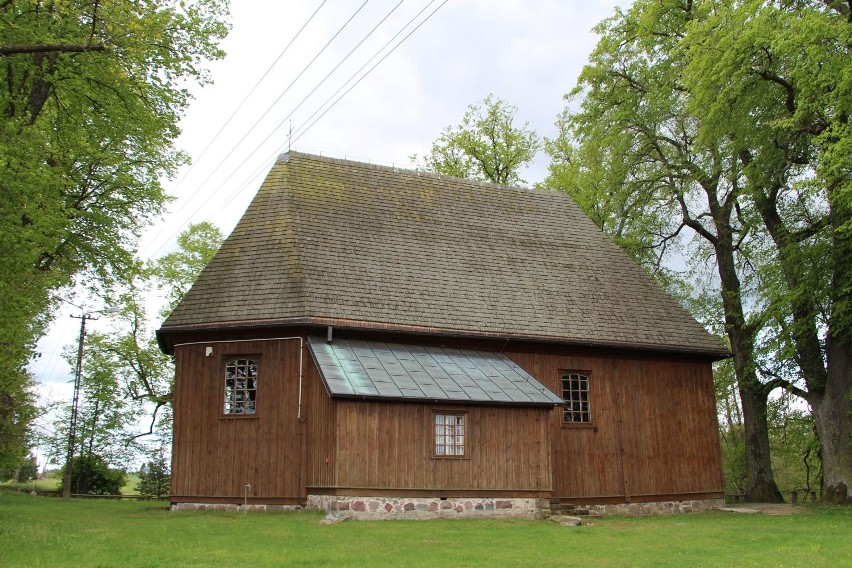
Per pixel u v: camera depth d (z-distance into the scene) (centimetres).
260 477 2008
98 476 4088
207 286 2172
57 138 2100
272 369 2064
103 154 2333
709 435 2545
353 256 2284
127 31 1777
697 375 2586
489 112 4153
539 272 2562
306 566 1145
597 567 1203
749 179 2488
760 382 2908
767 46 2211
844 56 2077
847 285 2302
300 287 2100
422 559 1241
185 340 2145
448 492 1923
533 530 1683
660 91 2909
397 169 2711
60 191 2077
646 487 2384
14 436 2795
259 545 1352
